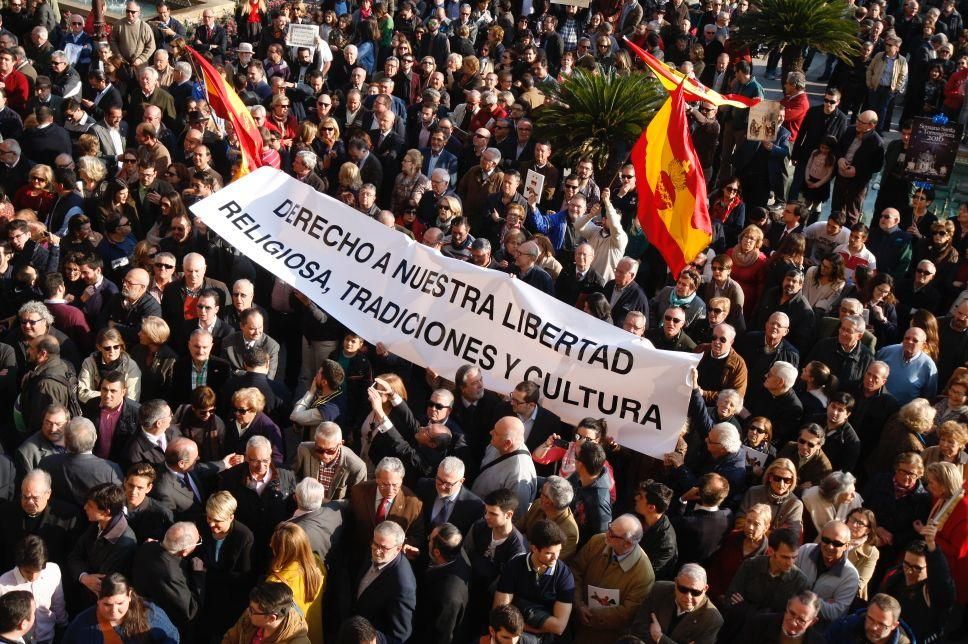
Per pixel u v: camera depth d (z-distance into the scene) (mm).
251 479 7547
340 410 9133
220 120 13820
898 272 12078
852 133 14352
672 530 7445
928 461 8523
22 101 15336
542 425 8656
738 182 13188
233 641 6641
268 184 10094
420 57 19078
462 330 9164
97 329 9914
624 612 7043
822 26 17703
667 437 8500
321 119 14281
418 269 9445
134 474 7207
